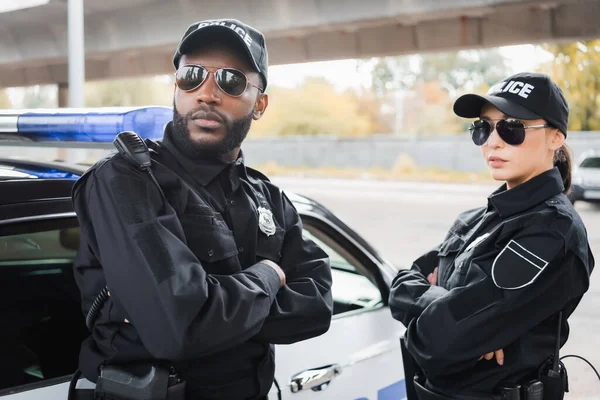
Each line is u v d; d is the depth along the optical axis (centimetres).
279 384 203
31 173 195
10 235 167
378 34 1045
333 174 2653
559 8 870
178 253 140
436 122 4012
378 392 241
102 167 147
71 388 160
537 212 168
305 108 3859
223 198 160
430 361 170
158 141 163
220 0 987
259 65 162
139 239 138
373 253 268
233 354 158
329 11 905
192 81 154
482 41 960
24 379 161
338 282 248
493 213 179
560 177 177
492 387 171
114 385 146
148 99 3672
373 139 2820
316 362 218
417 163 2716
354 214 1430
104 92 3647
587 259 171
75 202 151
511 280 162
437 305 170
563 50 1862
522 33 909
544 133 176
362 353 236
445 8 830
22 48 1349
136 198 142
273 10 946
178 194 150
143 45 1134
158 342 137
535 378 173
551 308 166
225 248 153
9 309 165
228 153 163
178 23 1061
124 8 1096
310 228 245
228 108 156
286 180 2398
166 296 136
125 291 140
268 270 158
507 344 166
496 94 179
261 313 150
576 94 2028
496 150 178
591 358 475
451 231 196
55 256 177
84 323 178
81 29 522
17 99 3347
